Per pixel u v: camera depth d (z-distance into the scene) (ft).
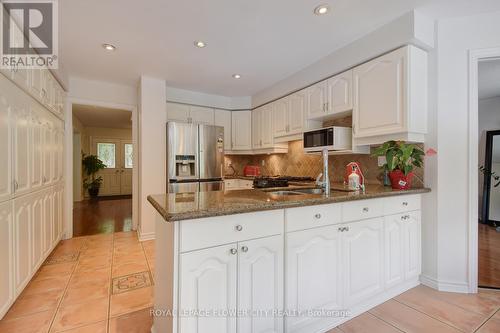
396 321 5.71
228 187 14.17
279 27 7.23
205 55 9.07
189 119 13.38
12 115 5.99
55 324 5.51
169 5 6.23
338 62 8.57
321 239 5.32
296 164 12.67
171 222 3.90
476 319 5.77
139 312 5.99
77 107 15.96
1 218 5.44
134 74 11.04
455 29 6.93
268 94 12.71
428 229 7.32
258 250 4.54
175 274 3.82
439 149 7.09
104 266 8.54
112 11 6.44
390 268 6.57
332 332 5.33
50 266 8.53
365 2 6.15
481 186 13.91
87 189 24.40
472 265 6.88
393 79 6.98
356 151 8.32
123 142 26.86
